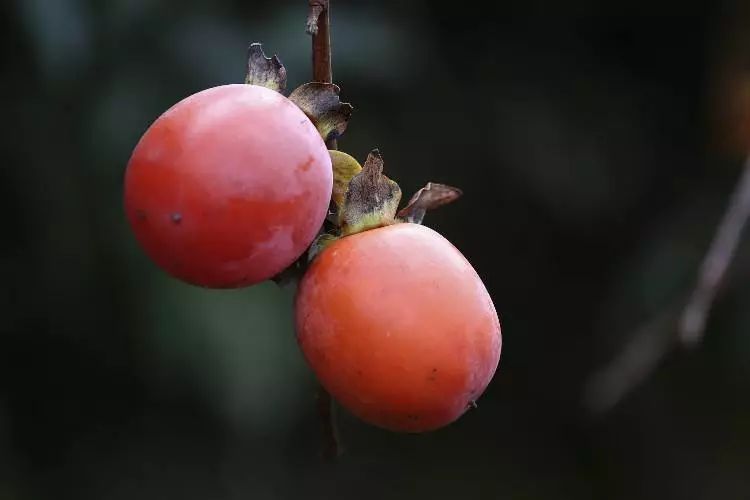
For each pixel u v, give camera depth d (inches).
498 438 85.4
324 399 38.3
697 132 73.5
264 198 36.4
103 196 52.4
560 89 71.2
